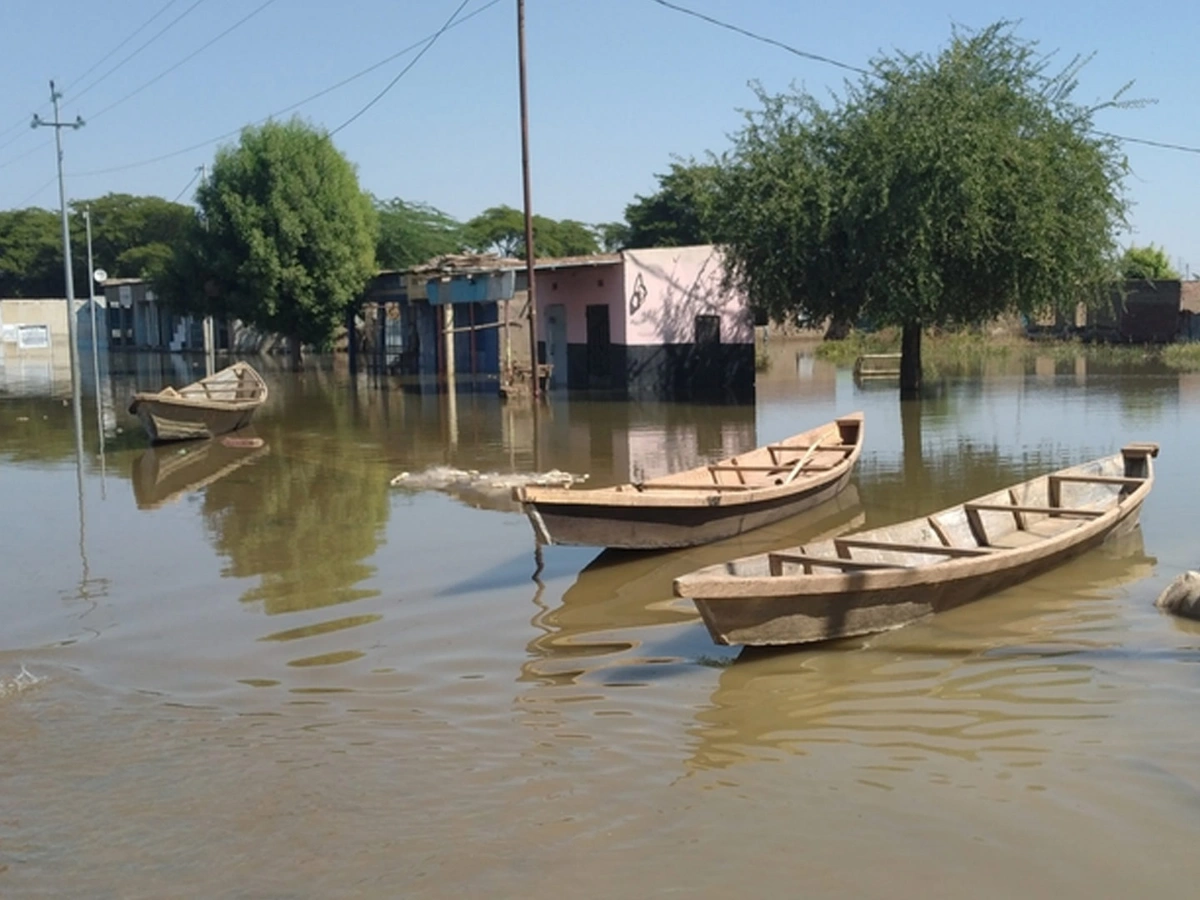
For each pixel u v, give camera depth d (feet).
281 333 134.82
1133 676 23.81
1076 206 70.44
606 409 78.23
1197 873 16.26
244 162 126.62
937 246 69.46
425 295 108.88
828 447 45.78
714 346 90.38
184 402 63.82
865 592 26.07
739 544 36.91
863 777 19.51
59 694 24.38
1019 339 158.51
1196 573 28.76
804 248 73.97
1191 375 102.17
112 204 250.37
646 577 32.96
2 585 33.55
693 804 18.65
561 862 16.93
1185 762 19.67
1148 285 150.00
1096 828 17.56
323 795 19.25
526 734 21.63
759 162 75.51
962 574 27.78
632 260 87.15
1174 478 45.91
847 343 155.63
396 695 23.84
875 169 69.56
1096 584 30.83
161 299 137.18
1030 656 25.23
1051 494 38.63
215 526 41.39
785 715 22.31
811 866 16.67
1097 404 75.82
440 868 16.84
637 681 24.40
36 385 116.26
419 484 49.03
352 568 34.58
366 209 132.46
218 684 24.82
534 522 32.30
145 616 30.14
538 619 29.01
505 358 95.04
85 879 16.80
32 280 251.19
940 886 16.08
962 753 20.34
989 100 69.77
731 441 60.90
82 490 49.96
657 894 16.01
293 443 64.59
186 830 18.19
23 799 19.38
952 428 64.23
